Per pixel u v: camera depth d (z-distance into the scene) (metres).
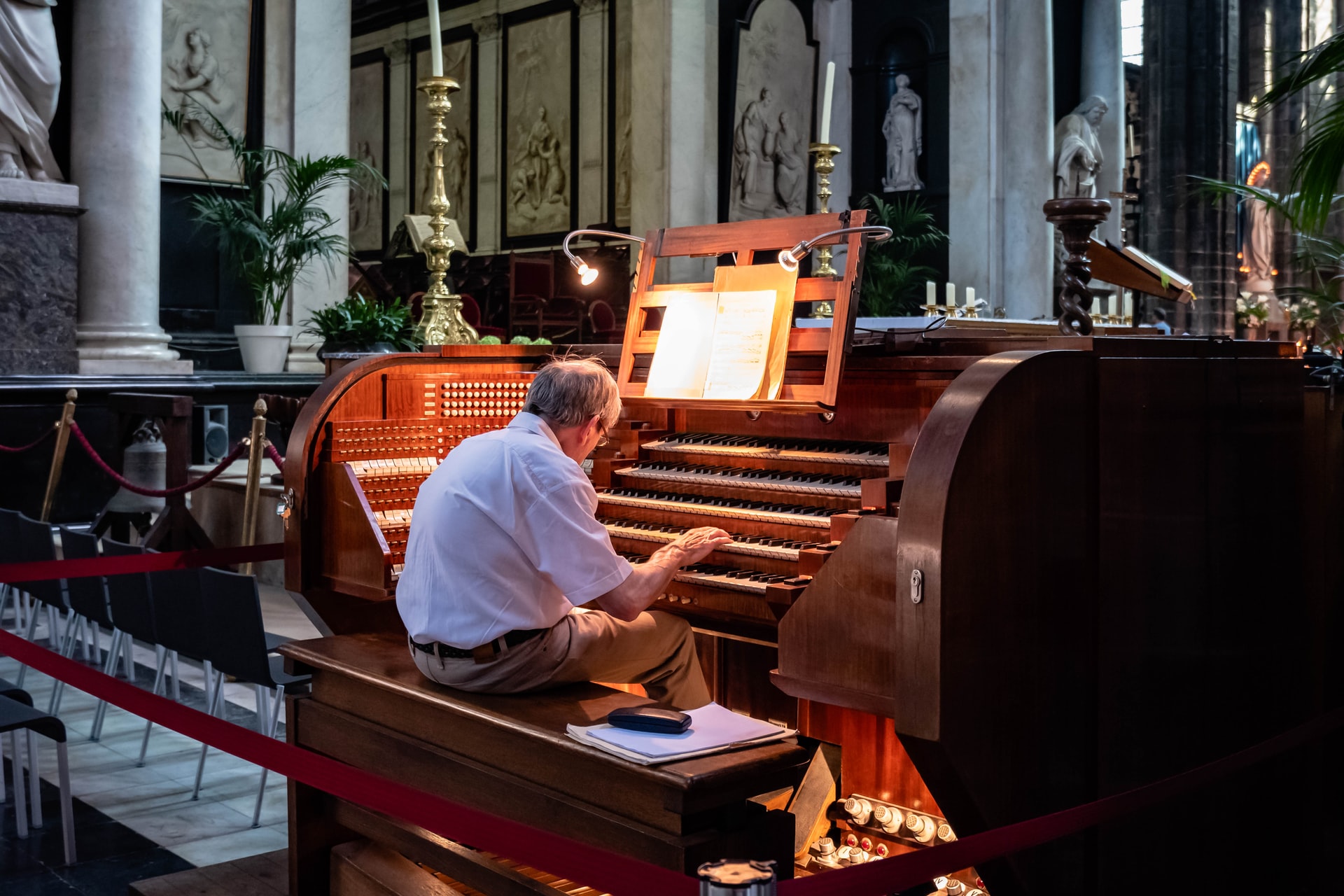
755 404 3.65
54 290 9.76
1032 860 2.89
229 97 11.12
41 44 9.62
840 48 16.73
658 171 13.73
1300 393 3.81
